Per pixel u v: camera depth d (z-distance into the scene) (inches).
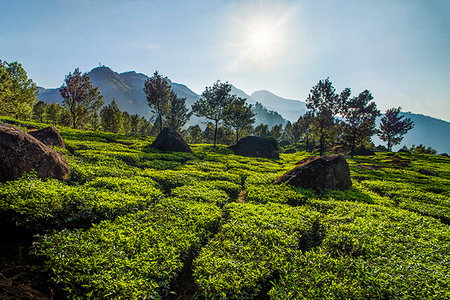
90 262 224.1
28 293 177.3
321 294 219.0
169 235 300.5
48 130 717.3
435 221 457.4
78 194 348.2
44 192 319.6
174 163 834.8
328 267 266.7
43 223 289.9
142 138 1624.0
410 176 1065.5
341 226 374.6
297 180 645.9
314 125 1851.6
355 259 287.0
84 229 316.8
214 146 1797.5
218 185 589.3
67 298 201.2
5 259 242.4
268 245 305.4
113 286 199.2
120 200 373.4
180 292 256.7
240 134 3043.8
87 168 536.4
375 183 799.1
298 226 366.6
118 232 287.4
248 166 999.0
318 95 1732.3
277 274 265.6
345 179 674.8
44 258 239.5
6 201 284.2
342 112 1808.6
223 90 1758.1
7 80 1389.0
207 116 1830.7
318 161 674.2
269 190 586.9
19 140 378.0
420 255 300.4
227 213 437.7
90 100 1675.7
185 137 3361.2
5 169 352.8
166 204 409.4
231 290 222.5
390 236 354.9
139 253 255.4
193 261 274.5
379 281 237.0
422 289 225.9
